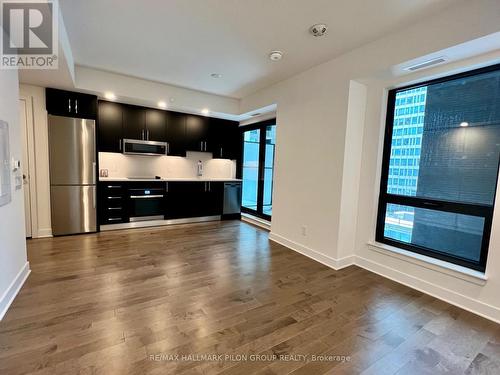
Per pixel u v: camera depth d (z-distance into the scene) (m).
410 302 2.33
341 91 2.92
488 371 1.57
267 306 2.19
